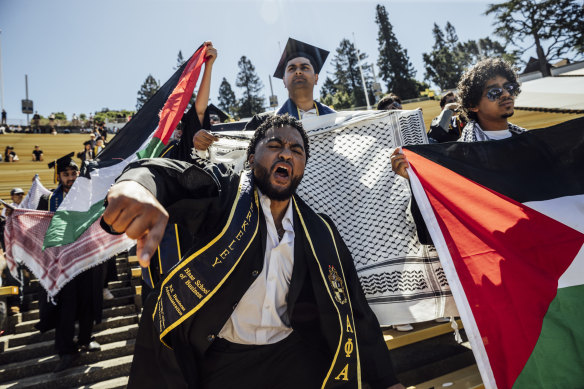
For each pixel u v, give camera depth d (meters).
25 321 5.00
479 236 2.13
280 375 1.55
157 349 1.51
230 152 2.54
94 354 4.01
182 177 1.33
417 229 2.23
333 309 1.61
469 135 2.64
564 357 1.92
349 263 1.88
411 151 2.29
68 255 3.40
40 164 20.09
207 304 1.46
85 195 2.84
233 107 76.44
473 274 2.05
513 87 2.48
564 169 2.33
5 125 36.47
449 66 68.62
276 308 1.63
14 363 4.10
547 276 2.07
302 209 1.83
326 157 2.54
